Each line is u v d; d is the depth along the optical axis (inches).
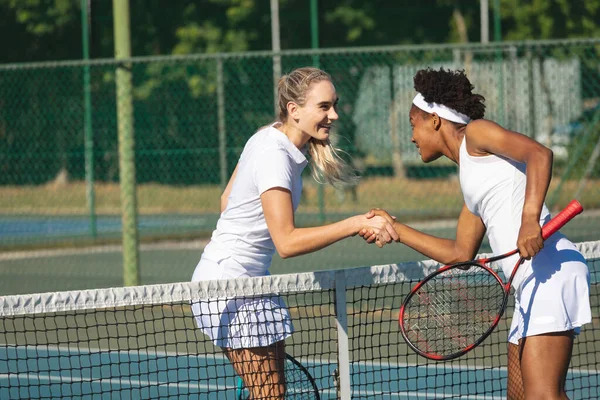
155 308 679.1
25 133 1386.6
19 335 623.2
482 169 296.2
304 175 1433.3
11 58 1785.2
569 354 294.5
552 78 1254.9
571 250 300.5
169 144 1411.2
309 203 1419.8
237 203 322.0
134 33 1726.1
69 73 1406.3
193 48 1680.6
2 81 1379.2
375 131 1448.1
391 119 1406.3
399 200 1411.2
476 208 305.1
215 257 328.2
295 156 316.5
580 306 293.6
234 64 1611.7
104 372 528.1
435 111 303.9
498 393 465.1
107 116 1430.9
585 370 502.3
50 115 1392.7
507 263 299.9
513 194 292.7
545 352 291.1
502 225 295.6
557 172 1272.1
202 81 1563.7
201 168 1401.3
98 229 1407.5
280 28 1726.1
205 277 329.1
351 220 307.0
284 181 308.0
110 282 888.9
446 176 1443.2
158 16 1721.2
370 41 1811.0
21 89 1384.1
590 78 1298.0
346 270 327.9
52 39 1770.4
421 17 1801.2
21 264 1032.2
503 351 547.8
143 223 1381.6
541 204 274.8
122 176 760.3
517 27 1700.3
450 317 323.9
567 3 1657.2
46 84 1389.0
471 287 329.4
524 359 294.2
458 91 302.2
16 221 1526.8
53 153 1391.5
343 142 1435.8
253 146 319.9
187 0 1717.5
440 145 308.2
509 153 284.7
